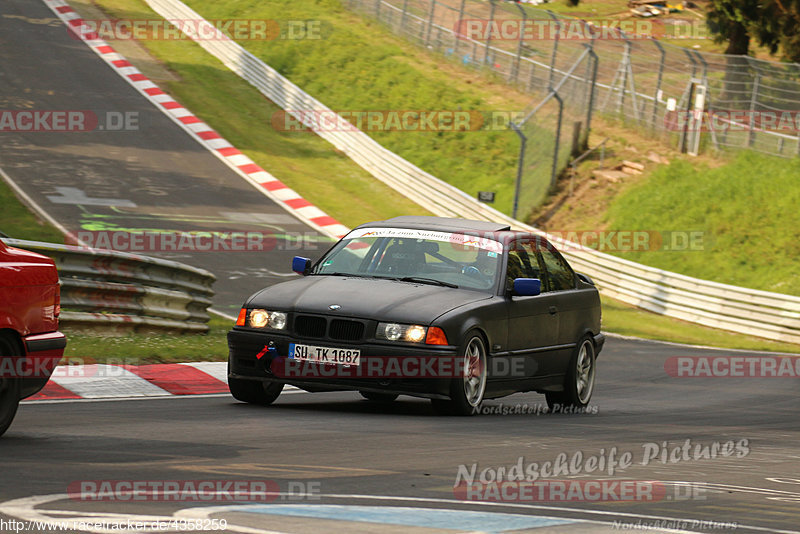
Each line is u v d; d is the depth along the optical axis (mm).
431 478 20219
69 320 44062
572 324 37062
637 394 45156
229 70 163000
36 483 17688
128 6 186125
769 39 157875
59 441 23016
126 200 101938
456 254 34188
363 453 23125
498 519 16203
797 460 26250
